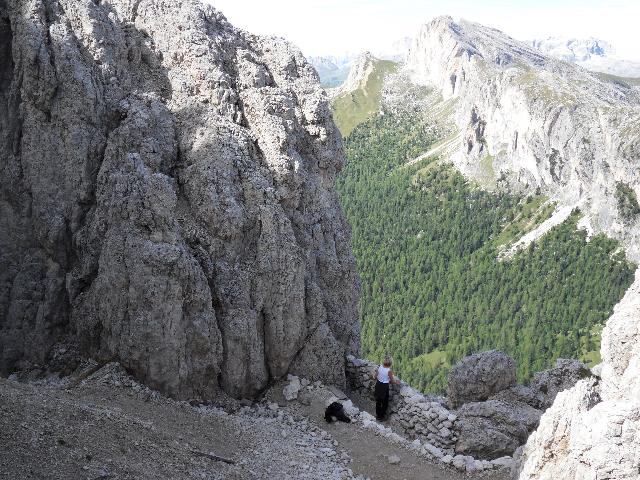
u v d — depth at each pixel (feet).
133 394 65.98
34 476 43.04
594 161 641.81
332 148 97.60
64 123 75.15
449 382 89.71
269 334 77.56
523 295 558.56
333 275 89.86
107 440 52.24
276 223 78.43
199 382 71.15
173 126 81.20
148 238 69.77
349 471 64.59
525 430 76.23
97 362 72.13
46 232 75.00
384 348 498.69
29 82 74.23
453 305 561.84
